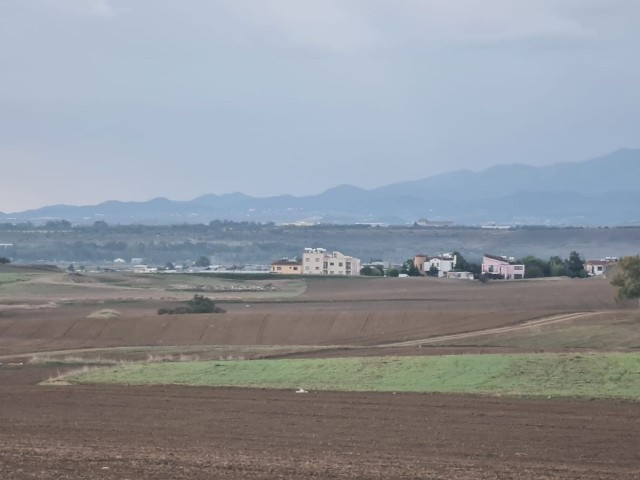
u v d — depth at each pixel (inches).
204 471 3038.9
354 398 5036.9
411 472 3046.3
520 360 5807.1
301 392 5290.4
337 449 3609.7
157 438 3897.6
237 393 5305.1
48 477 2930.6
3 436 3961.6
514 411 4539.9
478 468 3164.4
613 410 4547.2
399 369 5807.1
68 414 4645.7
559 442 3779.5
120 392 5438.0
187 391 5418.3
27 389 5664.4
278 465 3164.4
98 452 3452.3
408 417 4414.4
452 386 5295.3
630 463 3373.5
